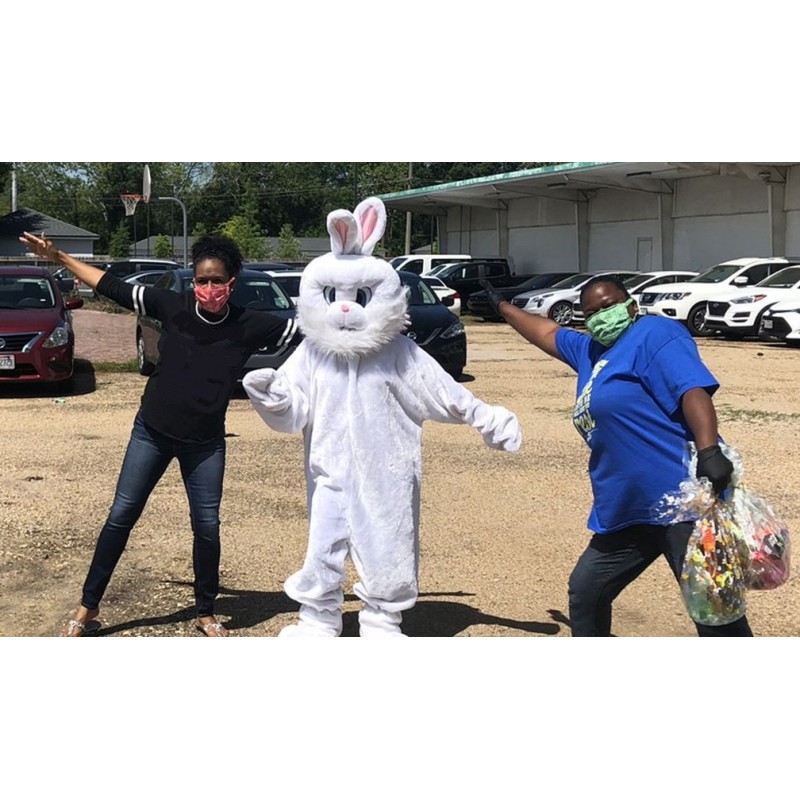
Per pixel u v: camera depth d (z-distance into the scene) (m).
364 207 4.19
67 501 7.11
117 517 4.55
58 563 5.73
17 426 10.24
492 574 5.63
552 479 7.90
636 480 3.68
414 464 4.21
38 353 12.17
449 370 13.43
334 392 4.08
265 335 4.47
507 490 7.54
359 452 4.06
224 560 5.83
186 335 4.45
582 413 3.80
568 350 4.11
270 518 6.70
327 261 4.09
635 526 3.79
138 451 4.50
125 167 83.81
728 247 29.61
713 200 30.03
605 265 34.81
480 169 64.56
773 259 22.91
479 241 42.84
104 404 11.81
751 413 11.14
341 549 4.12
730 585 3.53
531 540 6.27
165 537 6.23
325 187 78.56
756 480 7.86
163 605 5.11
